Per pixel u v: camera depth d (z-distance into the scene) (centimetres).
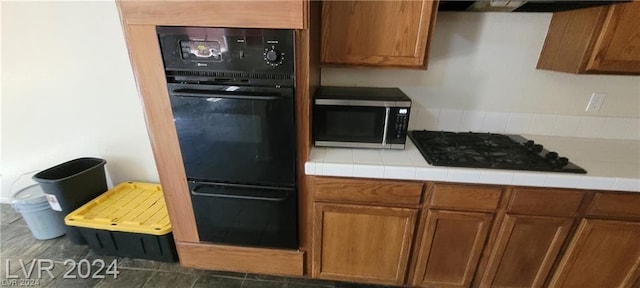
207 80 131
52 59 194
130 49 126
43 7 180
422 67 146
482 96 176
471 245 148
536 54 164
